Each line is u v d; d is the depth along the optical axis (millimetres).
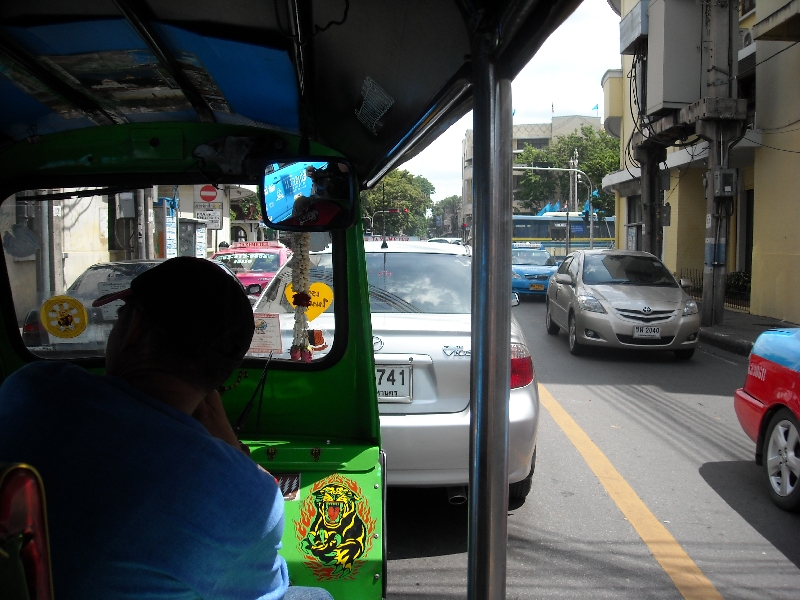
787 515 4543
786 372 4621
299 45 1965
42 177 2480
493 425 1554
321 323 2717
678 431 6527
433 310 4648
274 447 2498
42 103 2303
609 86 24453
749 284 16969
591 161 43812
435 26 1606
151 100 2395
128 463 1219
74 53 1985
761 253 15094
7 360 2693
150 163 2459
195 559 1205
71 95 2281
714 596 3494
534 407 4156
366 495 2441
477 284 1538
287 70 2133
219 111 2533
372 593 2377
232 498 1257
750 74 16562
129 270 2801
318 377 2729
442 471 3898
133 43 1945
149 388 1354
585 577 3680
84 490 1194
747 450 5945
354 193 2342
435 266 4961
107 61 2051
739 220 19375
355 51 1977
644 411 7293
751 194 19047
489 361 1540
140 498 1196
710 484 5109
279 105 2389
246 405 2744
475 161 1520
